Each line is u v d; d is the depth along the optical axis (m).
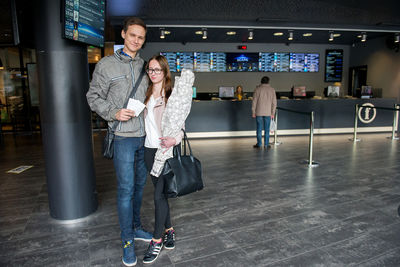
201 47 8.99
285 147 5.72
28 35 2.30
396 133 7.37
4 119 8.18
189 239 2.15
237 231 2.26
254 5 5.38
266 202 2.86
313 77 9.63
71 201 2.45
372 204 2.76
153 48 8.85
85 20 2.36
